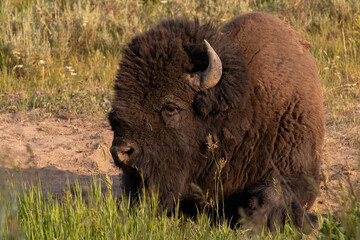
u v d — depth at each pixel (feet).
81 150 86.43
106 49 148.87
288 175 52.70
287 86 55.06
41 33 149.89
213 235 47.24
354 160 75.31
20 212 49.21
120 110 50.83
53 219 46.78
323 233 40.42
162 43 51.67
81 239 44.68
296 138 53.57
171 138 51.67
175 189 53.31
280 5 159.12
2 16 157.17
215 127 52.95
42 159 81.51
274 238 47.42
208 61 51.67
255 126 53.47
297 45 59.82
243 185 54.44
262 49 56.13
